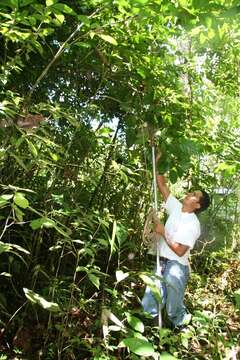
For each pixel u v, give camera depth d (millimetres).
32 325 3129
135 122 3566
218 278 4734
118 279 2387
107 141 3895
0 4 2156
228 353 3176
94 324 3016
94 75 3764
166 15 2459
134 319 2389
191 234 3445
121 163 3926
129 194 4570
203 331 3121
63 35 3090
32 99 3342
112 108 4070
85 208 3762
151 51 3479
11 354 2852
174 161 3473
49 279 3100
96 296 3402
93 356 2762
